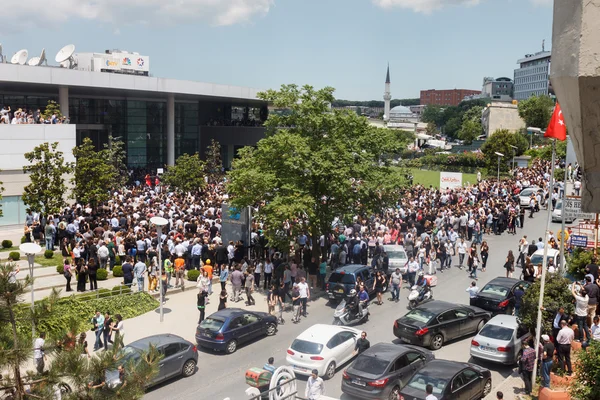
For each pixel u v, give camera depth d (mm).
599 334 17609
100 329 20594
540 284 18125
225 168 82000
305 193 28719
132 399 9609
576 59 3430
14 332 9484
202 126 82000
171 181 53781
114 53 68250
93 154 39938
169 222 33938
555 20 3689
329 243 33344
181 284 28406
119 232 31156
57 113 48781
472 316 22500
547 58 195875
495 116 136125
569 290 18750
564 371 16844
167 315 24891
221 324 20922
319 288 29906
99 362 9531
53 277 28484
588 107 3537
